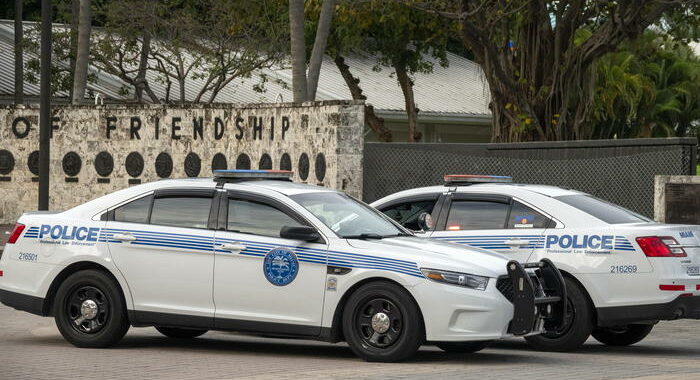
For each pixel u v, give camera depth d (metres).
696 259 14.54
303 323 13.20
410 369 12.35
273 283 13.30
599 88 57.53
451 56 63.34
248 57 42.22
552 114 32.06
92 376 11.62
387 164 28.02
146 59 41.25
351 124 27.91
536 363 13.23
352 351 13.66
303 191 13.98
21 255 14.54
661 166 24.47
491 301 12.74
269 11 43.06
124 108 33.50
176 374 11.80
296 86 31.66
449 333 12.67
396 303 12.79
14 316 18.16
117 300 13.95
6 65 45.53
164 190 14.15
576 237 14.66
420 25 47.69
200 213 13.86
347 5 45.09
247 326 13.43
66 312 14.22
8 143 35.16
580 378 11.73
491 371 12.27
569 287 14.55
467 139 55.03
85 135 34.12
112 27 41.06
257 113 30.86
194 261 13.65
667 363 13.36
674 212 23.55
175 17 42.12
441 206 15.86
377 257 12.91
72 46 42.19
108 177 33.75
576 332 14.48
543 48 32.06
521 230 15.09
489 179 16.17
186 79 46.81
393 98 51.75
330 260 13.09
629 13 30.44
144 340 15.30
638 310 14.20
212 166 31.97
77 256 14.13
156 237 13.87
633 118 63.75
